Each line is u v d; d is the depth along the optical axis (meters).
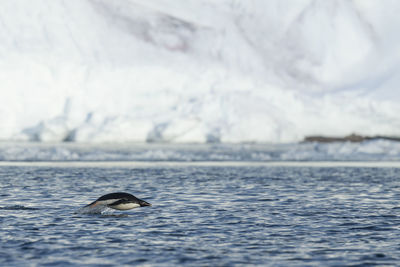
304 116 128.38
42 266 24.23
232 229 32.34
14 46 125.38
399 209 39.84
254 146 112.50
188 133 116.81
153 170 70.94
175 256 26.11
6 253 26.39
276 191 50.12
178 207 40.44
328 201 43.81
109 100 123.25
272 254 26.58
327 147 104.50
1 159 83.00
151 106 124.25
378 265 24.73
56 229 32.09
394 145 105.94
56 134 114.19
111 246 28.02
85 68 125.38
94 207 37.78
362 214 37.59
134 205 38.28
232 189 51.34
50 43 130.12
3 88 117.94
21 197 44.78
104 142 112.81
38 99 120.06
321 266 24.53
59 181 56.94
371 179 61.75
